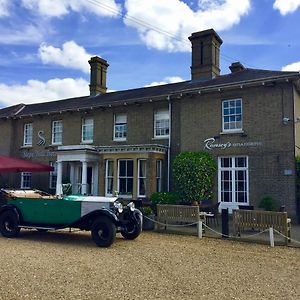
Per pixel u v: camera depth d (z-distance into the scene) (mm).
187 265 7789
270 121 15641
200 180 16375
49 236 11891
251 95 16234
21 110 26719
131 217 11039
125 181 18547
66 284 6328
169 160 18531
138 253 9039
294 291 6035
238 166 16422
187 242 10633
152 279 6684
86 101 23703
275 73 16141
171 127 18781
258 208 15477
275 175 15297
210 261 8195
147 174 17656
